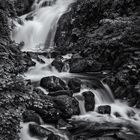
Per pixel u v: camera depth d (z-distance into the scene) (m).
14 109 5.37
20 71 7.89
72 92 8.62
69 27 16.12
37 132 6.31
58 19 17.19
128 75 10.02
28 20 18.56
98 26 14.09
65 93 8.30
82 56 12.48
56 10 18.83
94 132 6.91
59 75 10.80
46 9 19.50
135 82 9.85
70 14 16.80
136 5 13.30
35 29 17.28
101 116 8.09
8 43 8.45
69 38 15.59
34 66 11.31
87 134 6.77
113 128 7.24
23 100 5.62
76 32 14.91
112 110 8.64
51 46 16.48
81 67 11.51
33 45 16.72
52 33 16.86
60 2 19.92
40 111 7.00
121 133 6.85
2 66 6.09
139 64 10.16
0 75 5.58
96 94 9.33
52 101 7.58
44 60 12.66
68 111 7.58
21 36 16.45
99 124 7.46
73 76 10.70
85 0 15.81
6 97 5.24
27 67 10.82
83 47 13.23
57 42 16.09
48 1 20.92
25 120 6.64
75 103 7.94
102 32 12.97
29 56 12.08
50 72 11.30
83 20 15.29
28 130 6.43
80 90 9.30
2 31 8.62
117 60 11.16
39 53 13.29
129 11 13.37
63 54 13.71
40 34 17.20
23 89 5.94
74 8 16.88
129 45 11.20
